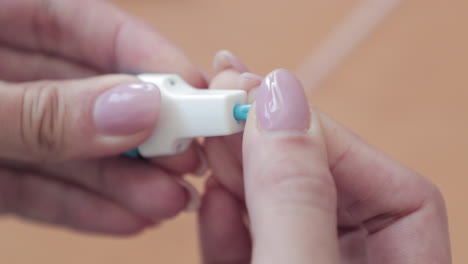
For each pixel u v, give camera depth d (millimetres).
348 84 358
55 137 230
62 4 267
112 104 220
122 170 267
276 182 192
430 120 333
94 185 281
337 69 366
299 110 198
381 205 230
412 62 360
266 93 199
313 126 200
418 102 342
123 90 219
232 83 224
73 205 299
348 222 246
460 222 296
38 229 348
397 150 323
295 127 197
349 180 228
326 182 194
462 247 290
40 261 333
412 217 228
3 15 270
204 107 213
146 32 263
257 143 198
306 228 188
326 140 225
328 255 188
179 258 325
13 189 302
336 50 371
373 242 236
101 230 303
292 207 190
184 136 219
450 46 362
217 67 236
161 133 221
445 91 343
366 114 342
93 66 279
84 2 267
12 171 296
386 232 233
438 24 376
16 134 230
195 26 401
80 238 342
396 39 374
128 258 330
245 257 269
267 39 386
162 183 260
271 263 188
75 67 282
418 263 226
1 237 345
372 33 379
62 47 277
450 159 315
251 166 198
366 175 227
